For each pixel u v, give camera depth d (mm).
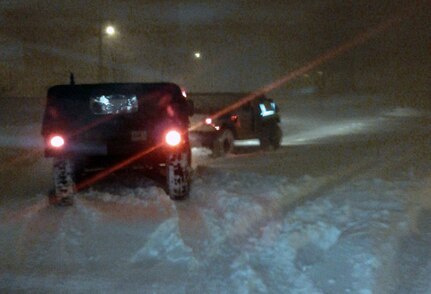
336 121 34281
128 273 6391
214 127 16391
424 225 7512
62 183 9641
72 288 6000
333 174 10992
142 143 10000
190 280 6055
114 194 10523
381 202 8359
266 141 18688
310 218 7703
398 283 5691
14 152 18312
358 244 6465
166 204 9484
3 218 8922
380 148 15727
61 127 9984
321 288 5523
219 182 10617
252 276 5836
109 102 10062
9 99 36688
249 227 7711
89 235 7816
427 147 15539
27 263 6793
